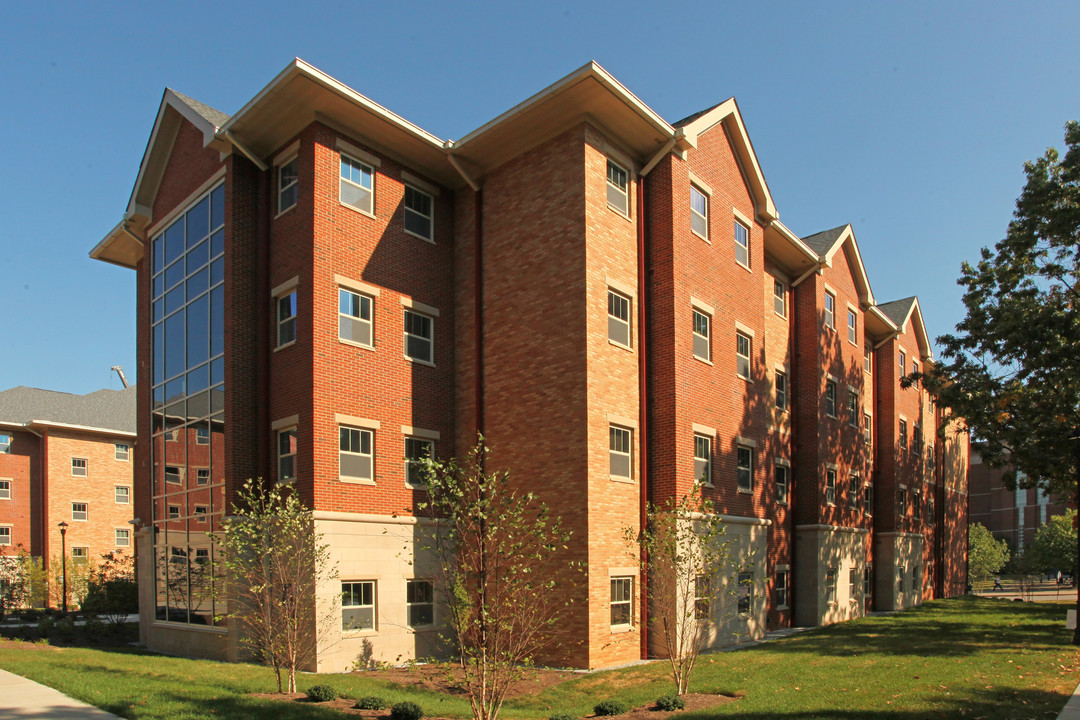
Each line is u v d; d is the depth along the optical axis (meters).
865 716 11.62
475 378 20.88
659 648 18.50
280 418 18.73
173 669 15.80
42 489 45.47
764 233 26.09
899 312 39.72
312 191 18.66
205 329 20.70
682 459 19.97
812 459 27.53
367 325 19.42
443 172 21.77
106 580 33.31
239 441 19.00
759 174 25.00
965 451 51.59
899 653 18.09
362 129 19.66
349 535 17.80
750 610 22.22
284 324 19.20
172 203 23.02
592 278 18.97
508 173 21.05
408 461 19.80
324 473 17.70
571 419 18.52
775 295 28.25
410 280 20.66
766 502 24.00
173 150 23.28
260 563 15.36
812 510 27.16
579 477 18.12
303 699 13.03
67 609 39.41
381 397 19.33
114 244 26.78
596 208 19.41
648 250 21.12
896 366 36.97
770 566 24.92
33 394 48.56
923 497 40.69
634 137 20.56
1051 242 23.14
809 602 26.45
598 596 17.78
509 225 20.80
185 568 20.45
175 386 21.89
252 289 19.95
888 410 35.94
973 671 15.26
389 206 20.42
